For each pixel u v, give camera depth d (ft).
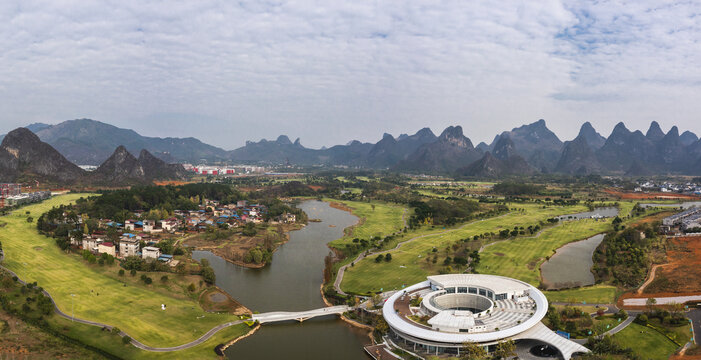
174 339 528.63
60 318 560.20
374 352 506.89
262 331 575.38
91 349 492.95
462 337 477.36
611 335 515.91
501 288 592.19
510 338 491.72
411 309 558.97
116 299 631.97
